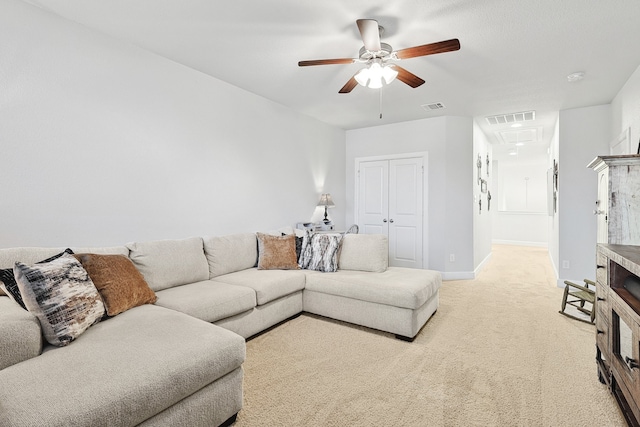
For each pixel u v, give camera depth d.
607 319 1.90
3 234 2.12
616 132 3.91
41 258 1.97
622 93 3.64
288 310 3.11
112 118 2.66
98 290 1.93
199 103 3.34
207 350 1.56
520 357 2.42
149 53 2.91
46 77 2.30
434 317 3.29
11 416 1.05
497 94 3.93
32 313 1.53
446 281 4.89
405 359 2.39
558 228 4.61
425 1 2.17
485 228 6.46
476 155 5.32
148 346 1.54
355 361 2.36
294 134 4.66
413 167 5.23
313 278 3.21
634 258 1.57
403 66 3.16
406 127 5.27
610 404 1.85
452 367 2.27
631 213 2.20
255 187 4.03
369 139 5.65
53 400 1.13
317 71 3.33
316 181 5.14
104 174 2.62
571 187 4.45
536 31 2.53
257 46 2.82
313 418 1.74
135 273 2.25
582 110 4.39
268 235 3.62
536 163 9.76
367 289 2.86
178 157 3.16
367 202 5.69
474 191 5.16
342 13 2.32
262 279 2.95
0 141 2.10
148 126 2.91
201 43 2.78
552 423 1.69
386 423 1.69
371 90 3.84
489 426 1.67
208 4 2.24
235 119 3.74
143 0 2.19
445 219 4.95
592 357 2.42
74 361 1.39
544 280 4.95
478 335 2.83
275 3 2.22
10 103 2.14
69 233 2.42
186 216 3.24
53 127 2.33
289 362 2.35
